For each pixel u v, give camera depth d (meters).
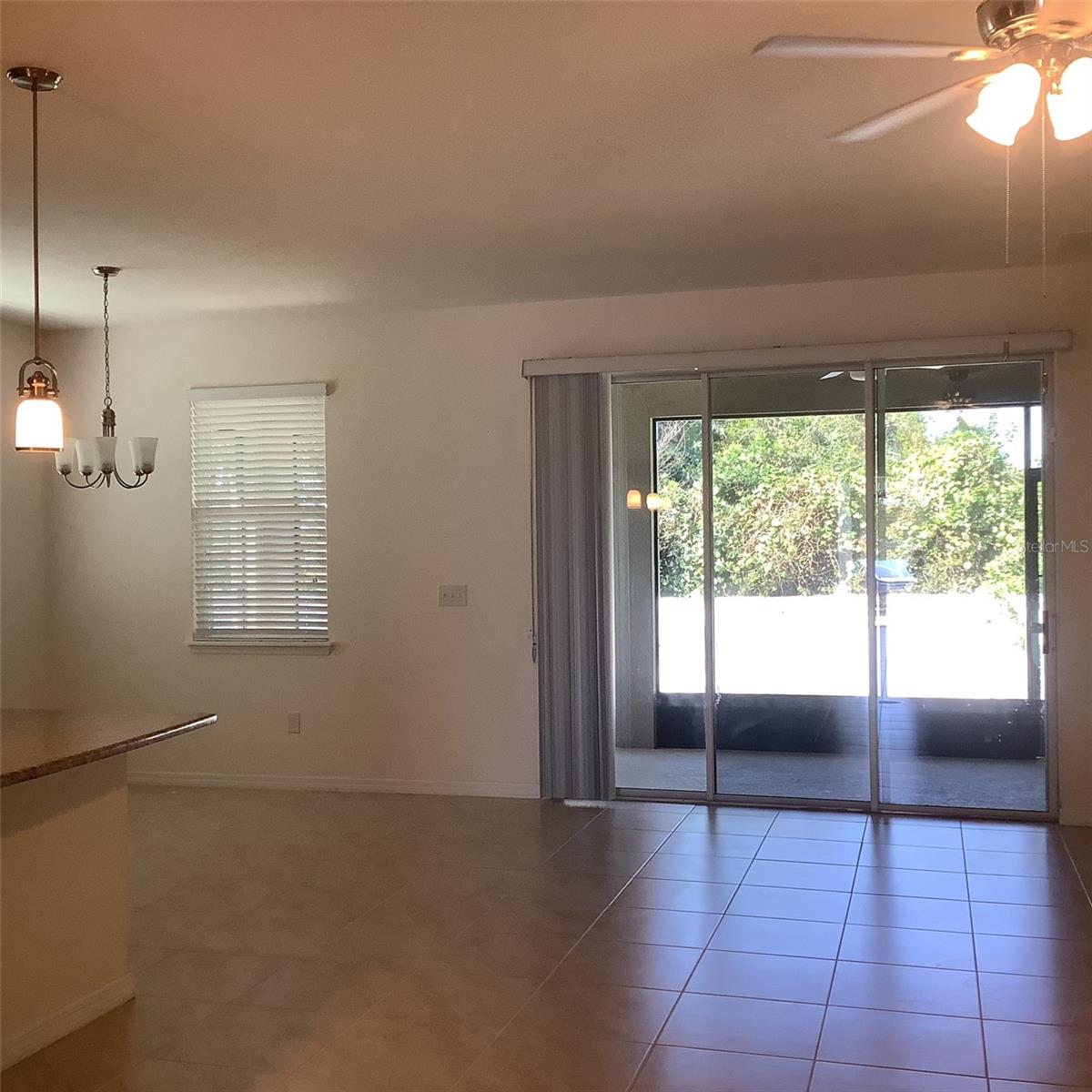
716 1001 3.37
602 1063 2.99
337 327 6.37
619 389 6.07
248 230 4.55
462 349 6.18
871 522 5.67
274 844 5.24
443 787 6.24
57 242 4.72
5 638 6.48
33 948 3.13
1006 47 2.31
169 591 6.63
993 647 5.54
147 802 6.16
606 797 6.02
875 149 3.65
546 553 6.04
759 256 5.07
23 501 6.62
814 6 2.67
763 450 5.86
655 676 6.05
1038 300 5.37
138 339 6.65
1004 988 3.42
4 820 3.04
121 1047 3.13
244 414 6.52
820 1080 2.87
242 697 6.54
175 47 2.84
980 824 5.40
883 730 5.70
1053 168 3.84
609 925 4.06
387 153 3.64
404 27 2.74
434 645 6.25
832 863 4.79
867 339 5.58
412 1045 3.12
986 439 5.51
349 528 6.37
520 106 3.25
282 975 3.65
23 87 3.05
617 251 4.95
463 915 4.20
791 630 5.84
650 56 2.92
